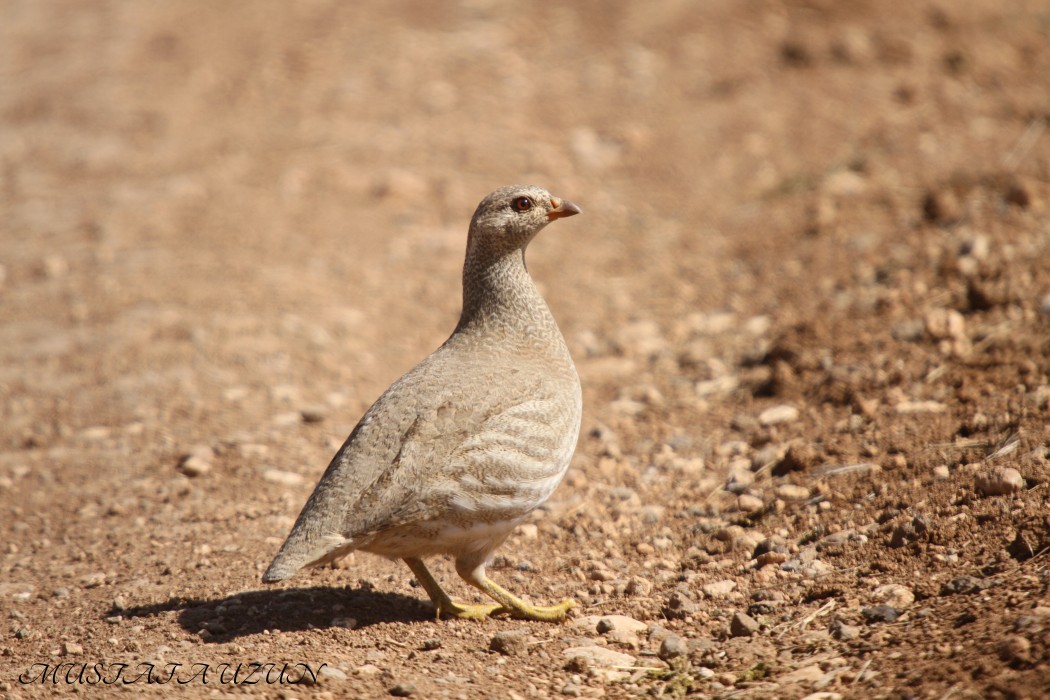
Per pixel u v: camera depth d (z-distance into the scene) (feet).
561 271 57.88
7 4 109.50
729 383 44.62
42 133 77.51
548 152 70.85
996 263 46.03
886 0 87.20
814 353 43.88
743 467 36.88
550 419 28.48
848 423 37.60
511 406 27.94
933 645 23.02
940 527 28.32
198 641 26.55
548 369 29.89
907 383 39.22
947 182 58.39
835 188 61.31
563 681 24.61
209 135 75.36
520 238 30.48
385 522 26.03
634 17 90.74
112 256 59.06
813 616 26.16
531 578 31.32
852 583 27.43
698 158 69.10
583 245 60.80
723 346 48.37
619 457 39.37
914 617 24.77
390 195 65.82
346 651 25.81
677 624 27.48
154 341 49.90
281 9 99.66
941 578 26.48
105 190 67.77
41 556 33.68
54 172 71.15
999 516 28.02
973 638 22.70
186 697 23.09
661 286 55.88
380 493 26.07
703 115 74.43
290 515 35.63
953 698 20.76
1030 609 23.03
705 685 23.89
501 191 30.66
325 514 25.81
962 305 44.27
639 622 27.76
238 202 65.26
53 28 100.78
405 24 93.91
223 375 47.14
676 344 49.80
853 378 40.55
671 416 42.55
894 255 51.72
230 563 31.99
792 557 29.73
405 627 27.73
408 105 78.54
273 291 54.85
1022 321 40.88
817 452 35.70
